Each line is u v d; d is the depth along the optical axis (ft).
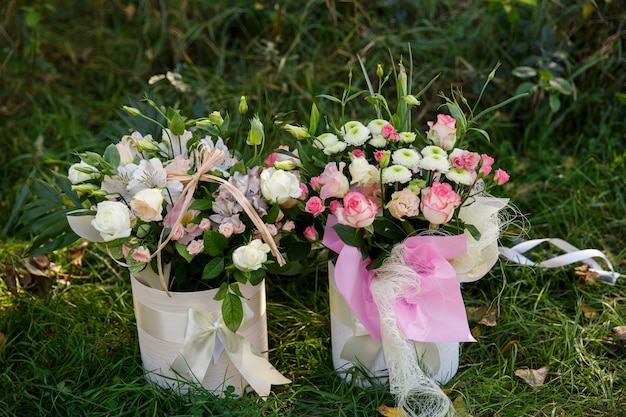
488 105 8.81
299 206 5.55
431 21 9.72
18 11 10.25
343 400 5.54
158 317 5.37
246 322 5.50
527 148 8.61
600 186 7.88
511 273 6.84
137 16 10.72
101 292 6.86
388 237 5.31
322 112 8.77
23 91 9.52
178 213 5.12
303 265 6.68
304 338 6.32
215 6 10.02
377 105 5.71
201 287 5.57
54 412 5.60
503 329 6.29
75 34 10.84
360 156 5.19
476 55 9.30
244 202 5.04
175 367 5.44
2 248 7.13
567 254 6.58
